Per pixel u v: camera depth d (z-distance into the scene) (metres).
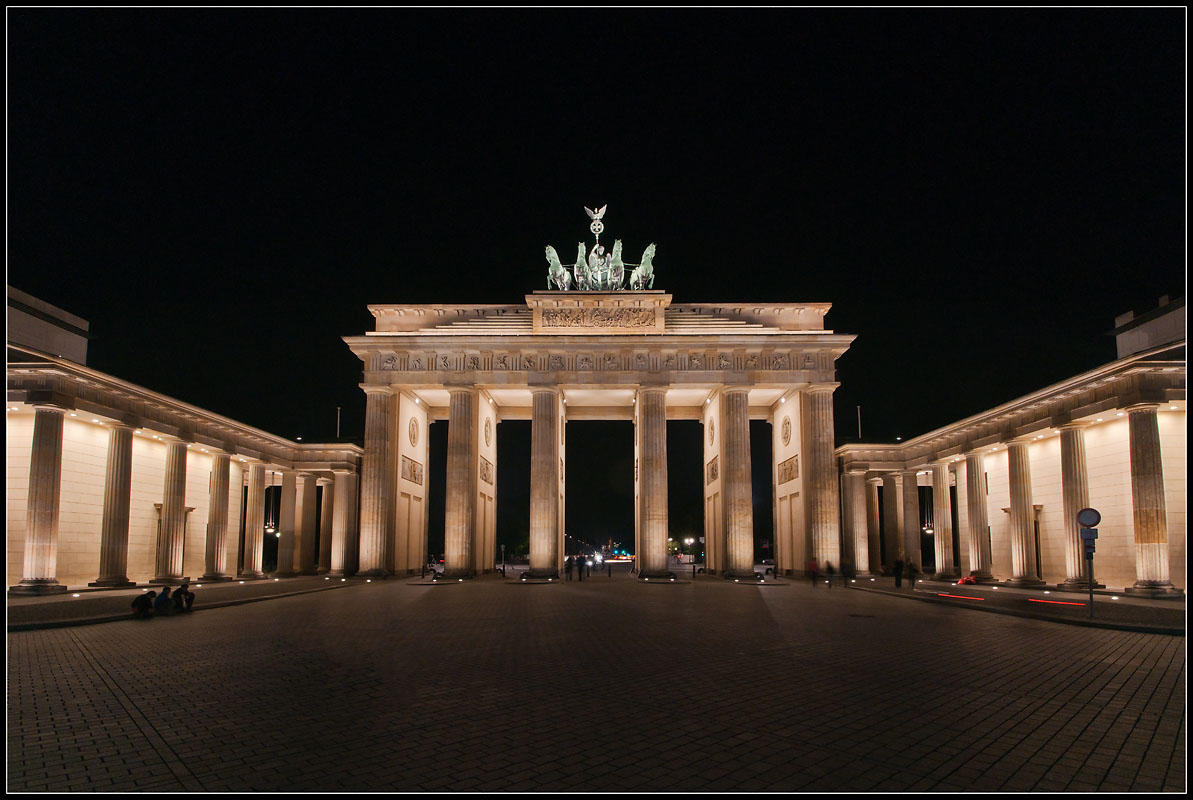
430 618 31.23
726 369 68.31
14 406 44.22
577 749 11.98
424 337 67.69
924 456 71.38
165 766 11.09
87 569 50.97
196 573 65.75
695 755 11.66
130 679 17.58
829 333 67.81
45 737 12.63
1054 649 22.39
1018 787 10.23
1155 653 21.66
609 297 69.19
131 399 51.25
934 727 13.29
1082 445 49.88
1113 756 11.59
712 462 77.62
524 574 65.44
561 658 20.58
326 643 23.55
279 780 10.46
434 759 11.44
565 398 78.81
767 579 65.19
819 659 20.47
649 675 18.06
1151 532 42.25
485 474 75.00
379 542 66.56
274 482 82.56
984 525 61.41
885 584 60.41
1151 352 41.72
